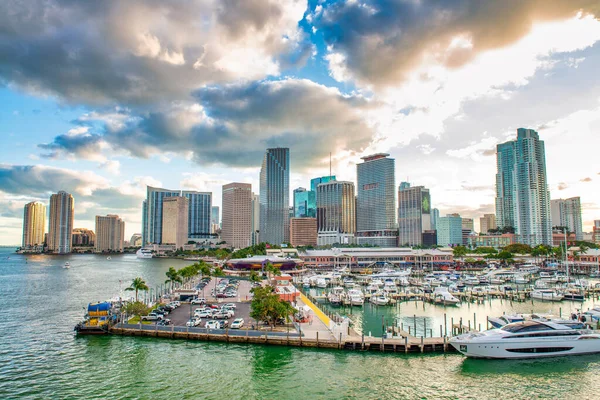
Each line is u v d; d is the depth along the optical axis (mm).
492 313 152125
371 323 136125
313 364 89875
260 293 126938
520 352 93000
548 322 97688
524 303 172625
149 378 82312
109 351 99250
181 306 152125
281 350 99312
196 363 90625
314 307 144750
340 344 99875
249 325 120250
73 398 73125
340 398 73562
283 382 80250
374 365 89312
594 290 195625
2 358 94438
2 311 157250
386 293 187875
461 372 86000
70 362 91625
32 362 91688
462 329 112812
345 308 164250
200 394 74938
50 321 136750
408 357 94375
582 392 77812
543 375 85000
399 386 78875
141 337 111438
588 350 95625
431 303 173500
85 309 161000
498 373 85688
